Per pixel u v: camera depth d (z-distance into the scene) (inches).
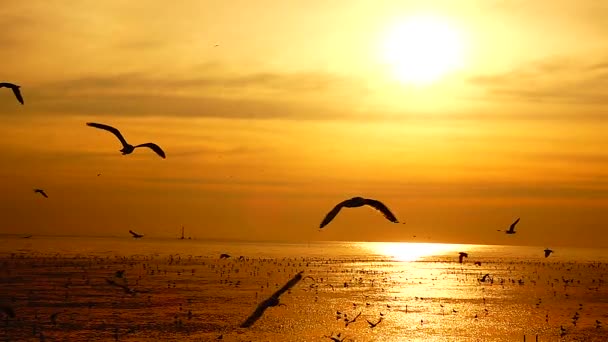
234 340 3752.5
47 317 4367.6
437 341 3912.4
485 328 4382.4
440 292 6835.6
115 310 4758.9
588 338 4074.8
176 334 3885.3
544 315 5044.3
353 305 5452.8
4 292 5777.6
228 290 6437.0
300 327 4215.1
